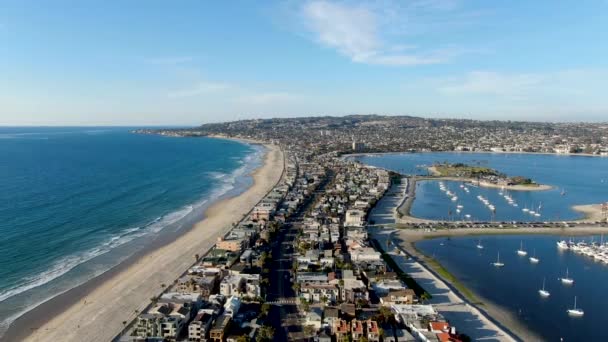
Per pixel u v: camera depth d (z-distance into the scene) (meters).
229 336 128.50
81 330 130.25
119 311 143.00
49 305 147.00
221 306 146.62
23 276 170.50
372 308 148.75
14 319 136.75
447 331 129.00
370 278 170.88
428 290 164.25
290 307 149.38
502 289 169.00
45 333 128.25
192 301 143.62
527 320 143.62
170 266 183.62
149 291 158.38
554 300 159.62
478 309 150.12
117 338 126.62
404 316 138.62
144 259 193.62
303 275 171.00
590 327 139.50
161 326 128.38
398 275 178.75
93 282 167.00
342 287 158.00
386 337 127.12
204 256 195.75
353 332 127.44
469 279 178.88
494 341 128.25
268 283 169.62
